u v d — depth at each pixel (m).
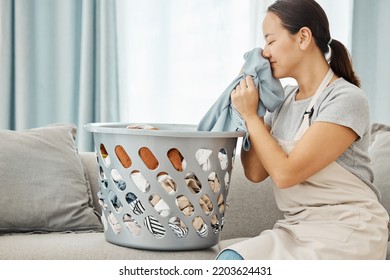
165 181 1.54
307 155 1.54
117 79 2.95
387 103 3.19
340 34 3.20
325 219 1.58
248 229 2.04
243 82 1.64
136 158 1.53
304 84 1.68
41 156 1.91
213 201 1.59
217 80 3.08
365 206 1.58
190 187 1.57
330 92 1.63
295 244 1.52
